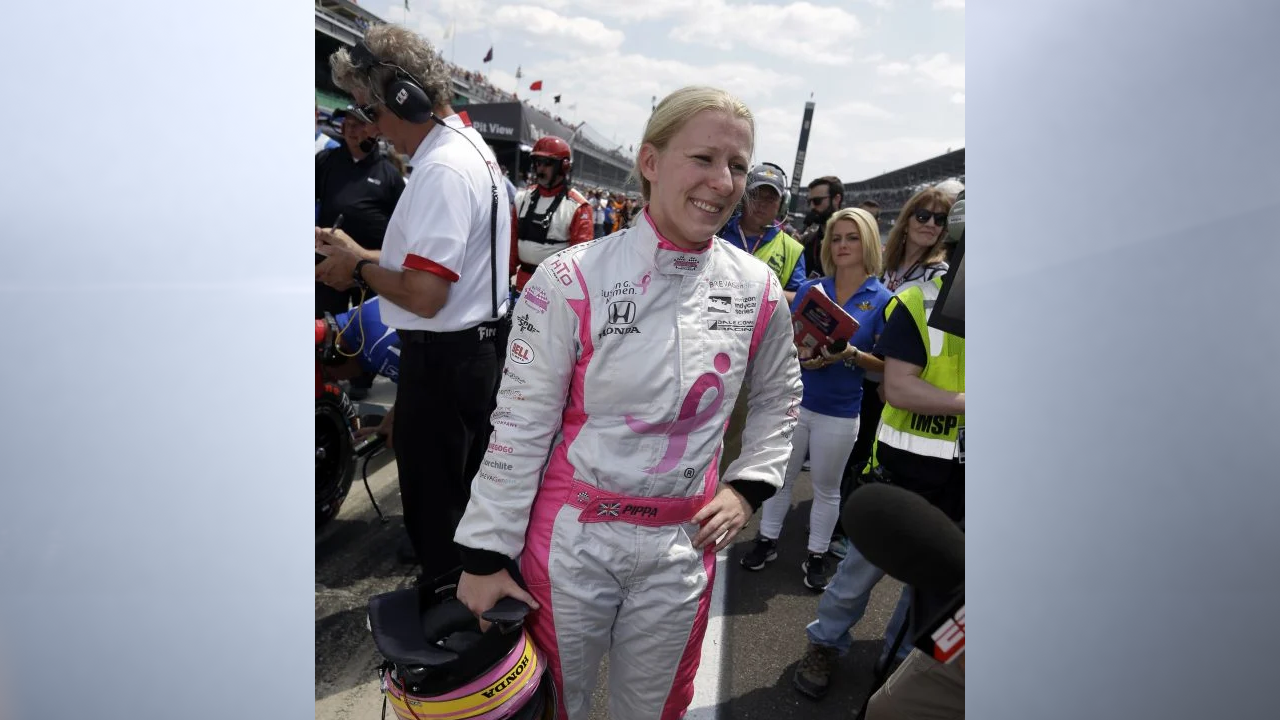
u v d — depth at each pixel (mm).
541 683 1055
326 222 2762
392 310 1624
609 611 1050
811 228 3754
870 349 2186
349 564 2273
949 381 1369
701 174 929
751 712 1766
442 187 1521
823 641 1794
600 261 1000
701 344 1012
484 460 1034
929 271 2145
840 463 2211
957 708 970
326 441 2287
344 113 2639
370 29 1518
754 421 1197
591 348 995
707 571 1100
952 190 2123
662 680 1097
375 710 1646
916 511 665
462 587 1035
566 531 1023
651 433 1013
